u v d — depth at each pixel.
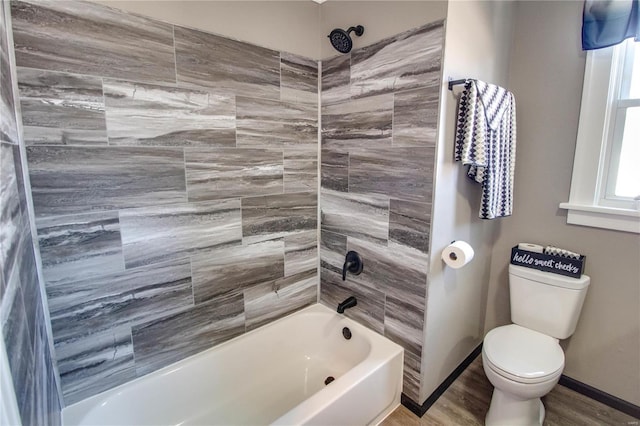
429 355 1.57
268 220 1.77
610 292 1.58
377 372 1.48
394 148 1.53
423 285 1.50
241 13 1.50
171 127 1.36
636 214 1.45
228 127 1.53
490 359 1.40
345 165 1.79
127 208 1.29
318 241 2.05
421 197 1.45
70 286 1.20
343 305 1.82
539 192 1.77
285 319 1.91
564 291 1.57
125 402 1.34
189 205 1.46
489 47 1.56
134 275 1.35
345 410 1.35
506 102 1.54
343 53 1.70
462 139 1.40
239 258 1.68
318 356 1.95
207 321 1.61
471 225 1.70
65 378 1.23
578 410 1.62
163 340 1.47
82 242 1.20
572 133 1.62
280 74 1.69
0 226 0.60
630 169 1.52
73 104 1.12
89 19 1.12
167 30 1.29
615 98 1.51
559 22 1.60
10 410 0.47
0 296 0.50
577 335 1.71
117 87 1.20
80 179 1.17
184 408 1.51
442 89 1.32
